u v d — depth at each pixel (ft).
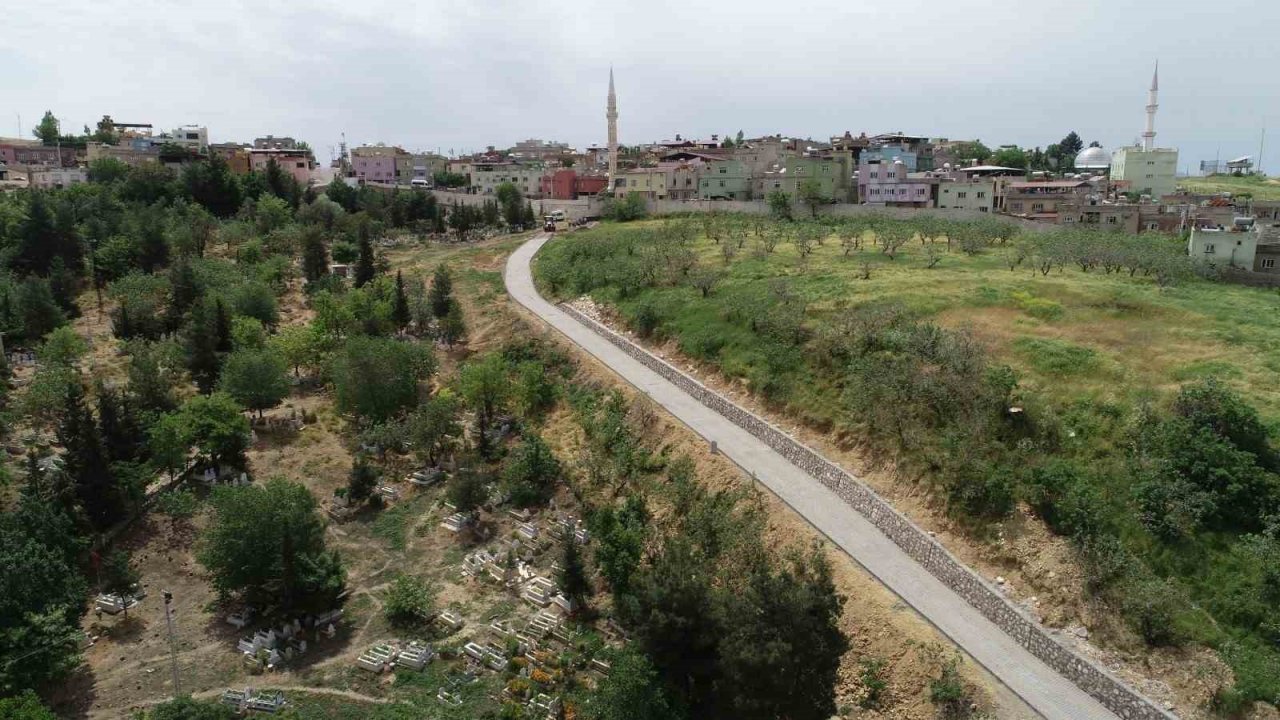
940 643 117.70
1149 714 101.19
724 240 341.82
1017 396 151.53
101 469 168.66
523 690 128.47
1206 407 135.03
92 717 126.00
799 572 135.85
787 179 464.24
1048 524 130.11
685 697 122.83
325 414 233.76
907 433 155.12
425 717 120.57
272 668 136.77
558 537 170.09
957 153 639.35
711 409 197.16
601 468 182.80
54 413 205.46
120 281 305.12
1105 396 148.77
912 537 138.10
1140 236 306.76
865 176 445.78
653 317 245.24
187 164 488.02
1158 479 127.85
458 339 281.95
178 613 152.15
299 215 453.58
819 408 176.55
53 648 128.36
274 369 225.15
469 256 387.96
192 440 191.62
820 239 329.72
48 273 317.42
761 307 219.61
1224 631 109.50
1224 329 176.35
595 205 501.56
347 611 152.35
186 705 116.37
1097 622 115.03
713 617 120.78
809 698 117.80
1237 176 645.51
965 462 141.59
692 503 162.91
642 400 202.39
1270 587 110.01
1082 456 138.82
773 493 156.76
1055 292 213.05
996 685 109.91
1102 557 119.85
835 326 194.29
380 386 223.10
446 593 156.25
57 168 531.09
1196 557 117.70
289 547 146.61
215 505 154.71
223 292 291.99
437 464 205.05
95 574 159.22
